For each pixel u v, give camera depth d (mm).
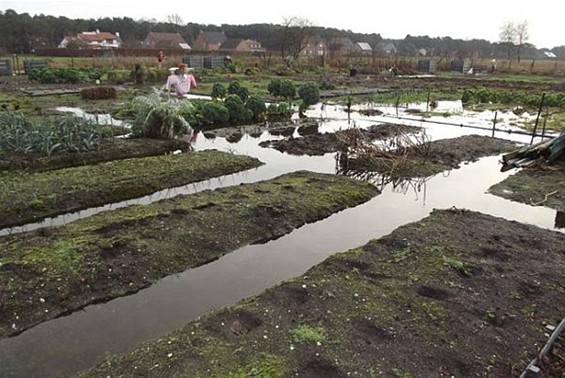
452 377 3375
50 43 51969
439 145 11523
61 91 19438
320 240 6160
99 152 9438
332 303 4238
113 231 5637
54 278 4582
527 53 68500
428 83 28516
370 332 3830
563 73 37844
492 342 3783
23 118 9594
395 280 4719
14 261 4781
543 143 10180
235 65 34406
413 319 4027
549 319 4148
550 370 3504
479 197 8016
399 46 74500
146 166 8578
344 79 30188
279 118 15344
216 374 3311
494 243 5738
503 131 13883
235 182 8453
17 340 3920
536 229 6309
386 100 20453
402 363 3475
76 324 4180
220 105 14086
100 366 3441
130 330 4129
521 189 8336
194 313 4430
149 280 4902
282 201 7012
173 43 67312
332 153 10695
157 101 11180
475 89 23672
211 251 5562
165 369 3369
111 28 69312
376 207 7480
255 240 5988
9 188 7016
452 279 4758
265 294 4410
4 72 27000
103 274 4785
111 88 17703
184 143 10969
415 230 6055
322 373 3346
